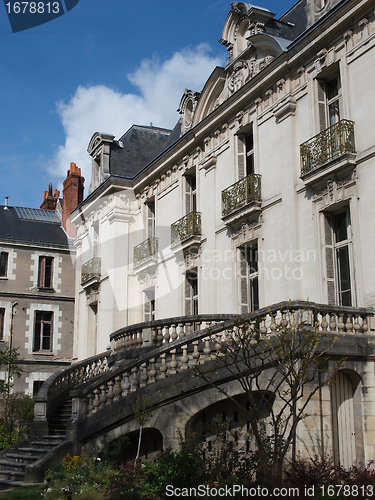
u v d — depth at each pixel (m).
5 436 21.08
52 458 12.52
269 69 16.98
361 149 13.82
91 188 29.20
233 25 19.34
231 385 12.09
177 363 12.73
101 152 28.08
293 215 15.70
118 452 12.35
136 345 15.74
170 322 15.39
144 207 25.41
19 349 33.56
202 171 20.77
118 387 13.14
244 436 12.25
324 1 15.82
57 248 35.88
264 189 17.16
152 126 29.17
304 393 11.12
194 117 21.44
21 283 34.56
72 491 9.82
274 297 16.14
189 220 20.41
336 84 15.51
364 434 12.01
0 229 35.56
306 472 8.96
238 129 18.69
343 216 14.73
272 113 17.11
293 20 19.06
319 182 14.91
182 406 12.23
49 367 33.81
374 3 13.80
